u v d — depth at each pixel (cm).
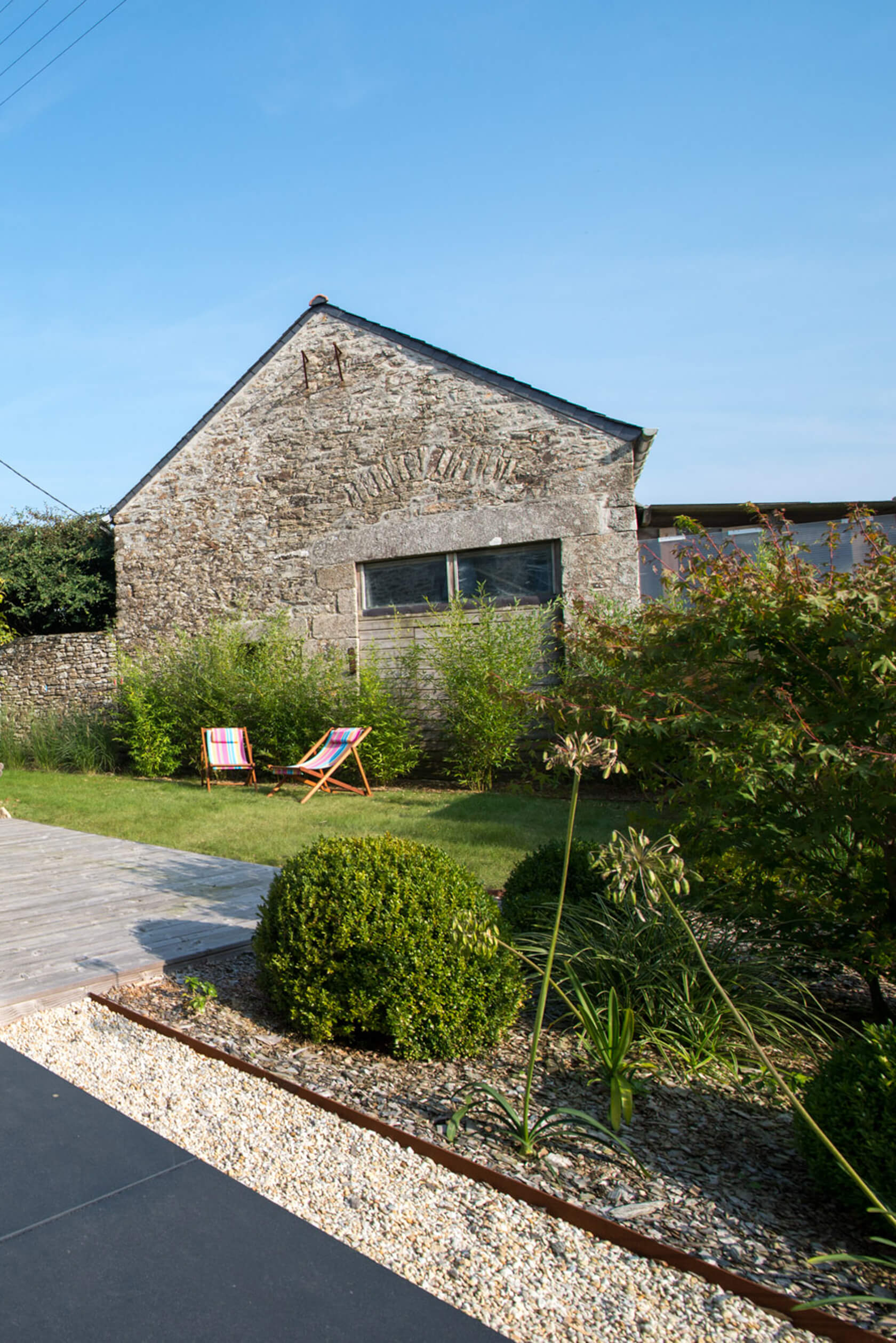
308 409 1124
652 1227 197
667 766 342
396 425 1066
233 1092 263
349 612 1095
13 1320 163
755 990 316
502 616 1005
